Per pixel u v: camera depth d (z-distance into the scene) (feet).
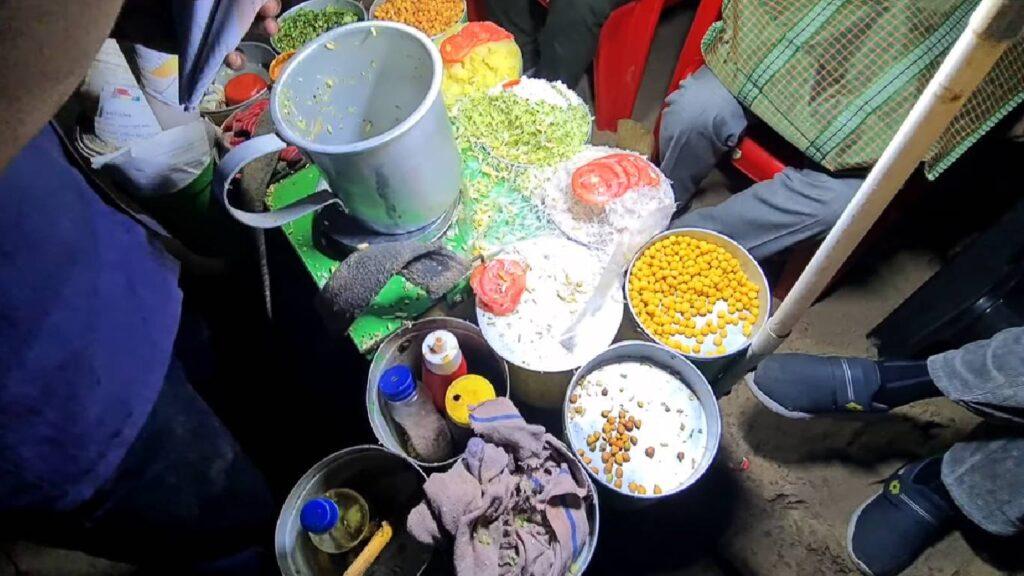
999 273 4.67
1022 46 3.71
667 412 3.88
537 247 4.05
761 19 4.60
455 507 2.97
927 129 2.17
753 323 4.22
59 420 2.94
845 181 4.70
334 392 5.35
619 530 5.00
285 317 5.62
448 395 3.47
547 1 6.17
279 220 3.38
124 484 3.37
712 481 5.21
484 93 4.57
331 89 3.60
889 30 4.19
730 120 5.08
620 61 5.92
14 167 2.80
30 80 1.72
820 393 5.08
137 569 5.20
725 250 4.39
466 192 4.16
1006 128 4.77
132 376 3.22
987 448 4.35
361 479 3.62
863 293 5.99
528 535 3.17
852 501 5.16
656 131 5.77
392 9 5.73
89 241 3.12
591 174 4.07
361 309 3.45
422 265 3.59
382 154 3.09
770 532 5.04
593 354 3.73
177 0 2.66
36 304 2.81
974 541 5.01
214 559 4.21
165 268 3.66
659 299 4.28
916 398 4.94
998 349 4.18
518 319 3.82
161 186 4.67
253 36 5.81
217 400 5.43
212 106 5.34
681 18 7.67
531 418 4.38
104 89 4.26
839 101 4.45
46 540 3.77
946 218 6.22
